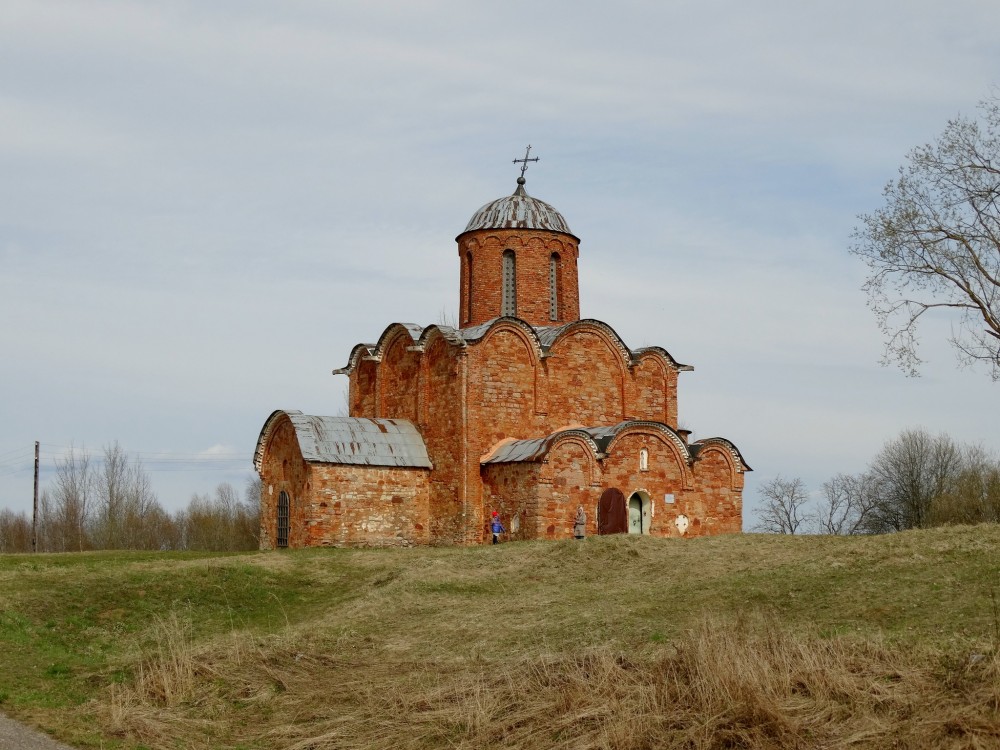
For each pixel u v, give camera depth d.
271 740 19.08
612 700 18.06
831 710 16.77
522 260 50.38
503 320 46.69
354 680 22.19
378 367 51.47
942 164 43.47
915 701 16.58
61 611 30.58
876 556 28.59
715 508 46.41
